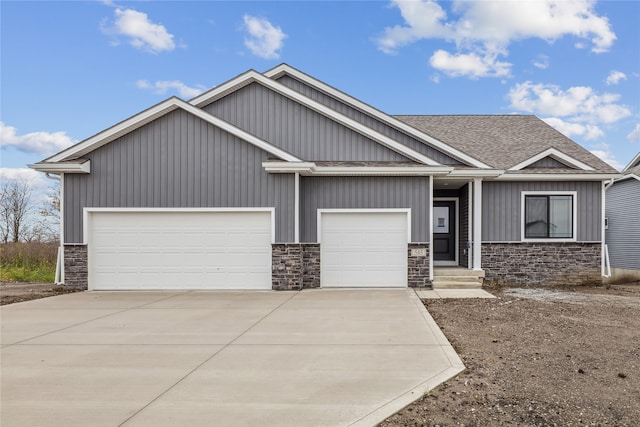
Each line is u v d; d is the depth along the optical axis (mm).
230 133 12055
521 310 9133
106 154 12172
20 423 3854
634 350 6094
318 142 13164
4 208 29266
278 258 12023
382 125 13906
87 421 3881
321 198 12547
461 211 14828
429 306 9664
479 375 5070
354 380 4883
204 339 6781
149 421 3871
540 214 13648
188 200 12102
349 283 12539
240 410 4090
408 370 5219
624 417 3963
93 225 12266
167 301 10383
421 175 12406
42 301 10461
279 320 8164
